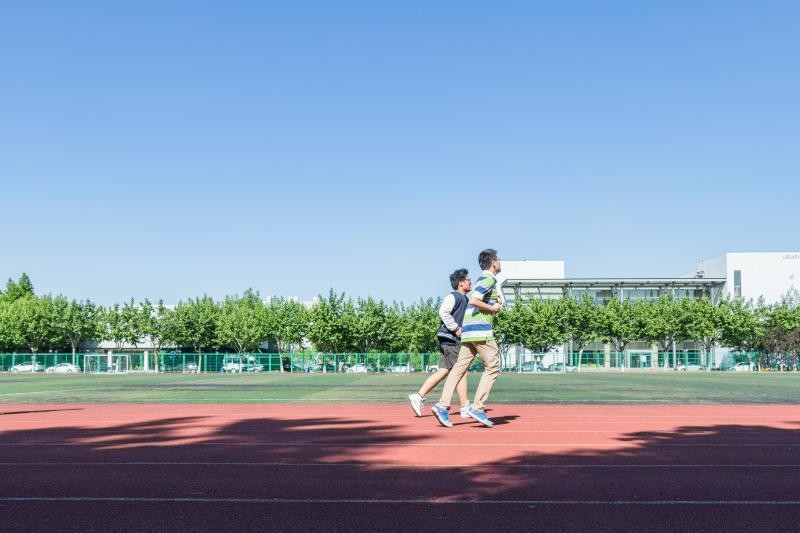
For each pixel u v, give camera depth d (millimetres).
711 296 89875
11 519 5336
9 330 82938
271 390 25922
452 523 5172
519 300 81625
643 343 87750
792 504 5770
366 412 14352
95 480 6789
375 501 5859
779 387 28344
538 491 6219
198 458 8078
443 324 12078
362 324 80938
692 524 5160
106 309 85375
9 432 10898
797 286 88562
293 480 6734
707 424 11617
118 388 28438
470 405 12258
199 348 87250
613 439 9555
